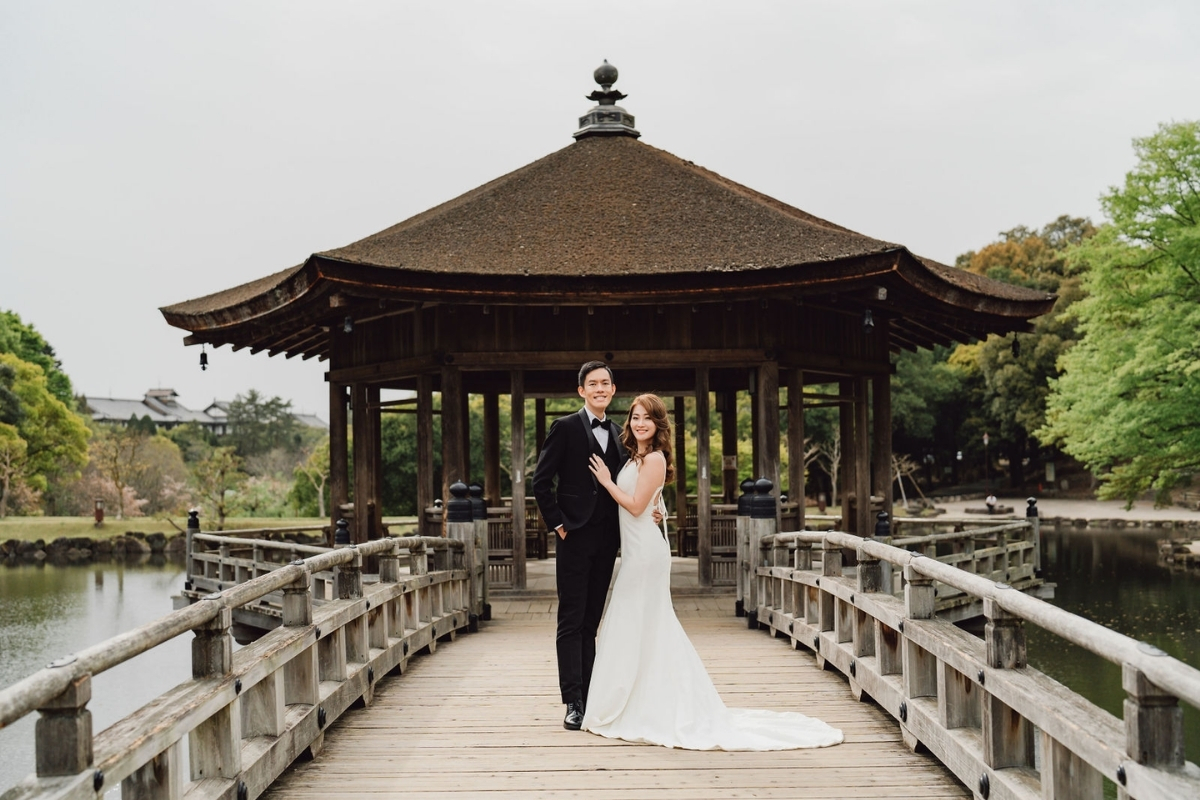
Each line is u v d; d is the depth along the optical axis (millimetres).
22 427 42812
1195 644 16812
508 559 11250
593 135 13781
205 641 3742
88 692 2717
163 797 3213
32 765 11914
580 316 10930
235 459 42719
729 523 11172
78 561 34500
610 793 4098
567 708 5230
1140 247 23484
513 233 11086
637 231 11078
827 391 44156
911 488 58250
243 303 11070
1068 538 35719
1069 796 3180
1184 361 21828
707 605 10383
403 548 7387
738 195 11781
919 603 4746
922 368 54938
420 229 11180
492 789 4168
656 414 5074
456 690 6164
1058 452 59125
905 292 10328
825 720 5281
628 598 5012
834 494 39594
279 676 4293
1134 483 25125
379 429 13047
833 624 6801
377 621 6312
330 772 4441
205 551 13664
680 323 10906
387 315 11727
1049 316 49406
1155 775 2510
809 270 9773
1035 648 17703
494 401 15008
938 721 4301
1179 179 22750
